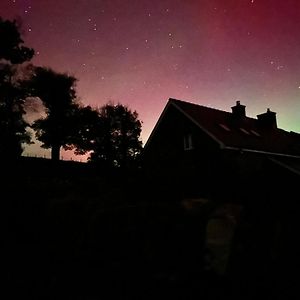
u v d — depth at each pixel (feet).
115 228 35.91
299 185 61.36
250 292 28.12
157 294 26.94
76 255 34.14
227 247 34.53
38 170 81.92
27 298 26.07
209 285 28.81
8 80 81.82
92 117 112.27
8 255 34.42
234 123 83.76
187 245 33.94
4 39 75.46
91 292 27.12
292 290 28.60
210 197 64.80
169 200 61.21
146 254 32.83
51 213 42.09
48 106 104.58
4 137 76.69
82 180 76.84
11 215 42.98
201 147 70.95
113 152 123.75
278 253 36.47
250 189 61.77
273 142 83.25
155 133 83.97
